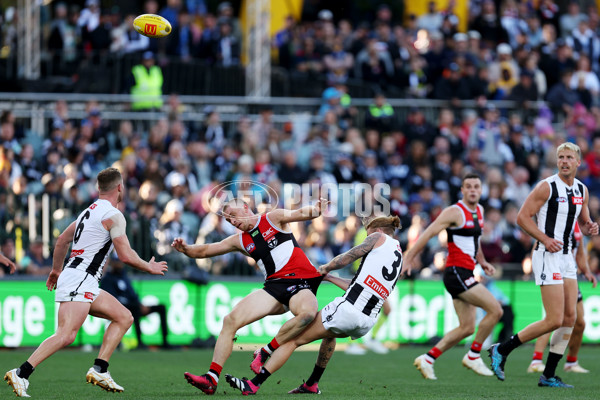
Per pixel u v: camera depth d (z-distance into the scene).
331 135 54.00
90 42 58.03
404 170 53.75
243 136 52.16
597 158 58.19
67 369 33.81
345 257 24.64
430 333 45.78
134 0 66.62
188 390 26.80
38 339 41.31
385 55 62.06
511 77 64.12
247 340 43.62
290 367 35.84
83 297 23.88
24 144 47.41
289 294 24.59
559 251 27.92
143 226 43.50
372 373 33.69
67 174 47.03
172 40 58.81
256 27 58.72
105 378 24.39
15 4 59.59
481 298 30.33
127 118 53.44
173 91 57.09
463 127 57.19
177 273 43.81
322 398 24.64
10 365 34.81
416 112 57.00
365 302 24.48
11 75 57.47
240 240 25.08
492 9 68.62
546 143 59.50
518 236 50.12
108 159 50.19
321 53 62.53
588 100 64.44
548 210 27.94
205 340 43.72
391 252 24.89
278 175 50.59
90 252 24.06
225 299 44.12
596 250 48.91
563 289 27.92
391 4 73.06
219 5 70.50
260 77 58.56
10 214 41.75
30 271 41.69
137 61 56.50
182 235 44.31
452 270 30.56
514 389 27.97
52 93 55.62
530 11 71.56
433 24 67.00
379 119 56.19
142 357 38.97
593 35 70.38
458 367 36.31
